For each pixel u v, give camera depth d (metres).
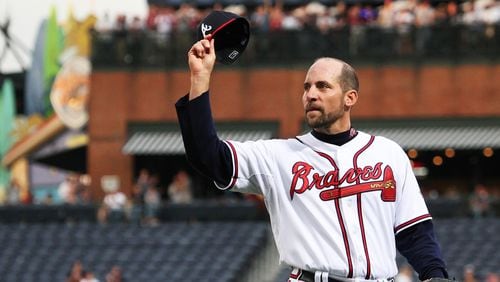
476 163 95.69
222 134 88.75
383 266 18.48
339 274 18.30
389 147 19.03
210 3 96.25
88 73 98.56
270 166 18.61
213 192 92.12
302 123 88.25
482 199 78.19
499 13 87.75
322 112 18.53
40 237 78.62
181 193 83.25
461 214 77.62
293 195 18.55
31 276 75.19
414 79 87.69
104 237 77.75
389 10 88.31
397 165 18.92
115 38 89.50
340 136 18.84
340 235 18.34
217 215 79.44
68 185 91.69
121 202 80.56
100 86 89.50
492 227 74.38
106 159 88.94
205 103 17.84
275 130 88.50
